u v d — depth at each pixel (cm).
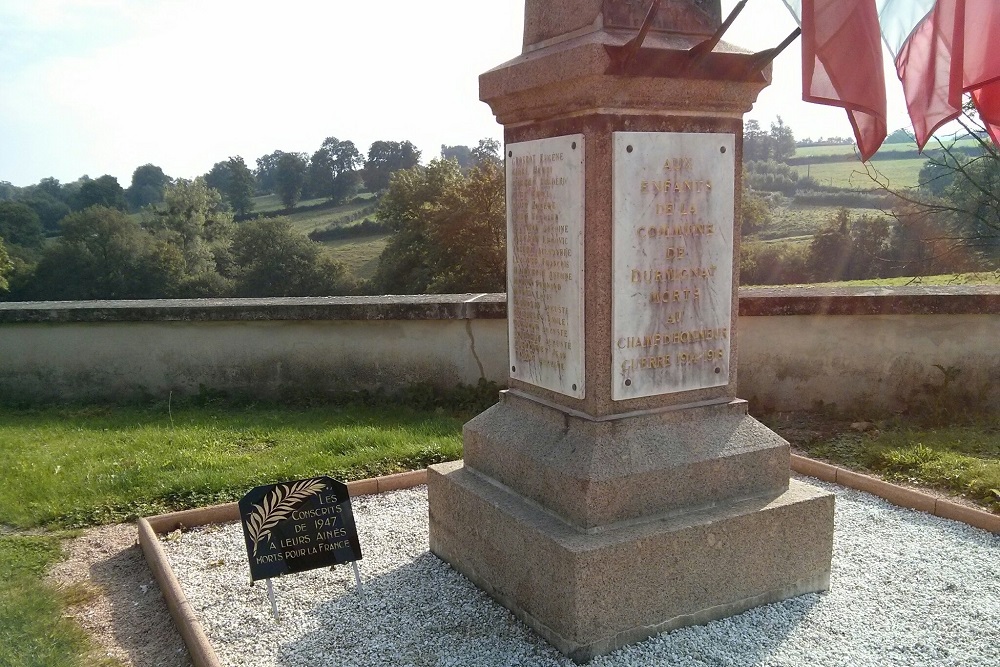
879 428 676
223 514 509
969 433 645
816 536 376
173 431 714
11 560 452
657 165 351
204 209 5494
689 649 332
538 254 385
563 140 356
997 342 723
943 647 334
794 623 353
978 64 346
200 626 353
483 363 804
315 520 393
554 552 330
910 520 478
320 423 741
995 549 433
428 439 646
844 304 721
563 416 371
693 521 348
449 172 3891
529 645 340
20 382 886
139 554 463
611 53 322
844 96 322
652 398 367
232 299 901
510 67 373
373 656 337
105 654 353
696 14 369
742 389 755
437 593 392
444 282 3269
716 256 374
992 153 1012
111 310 859
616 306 350
